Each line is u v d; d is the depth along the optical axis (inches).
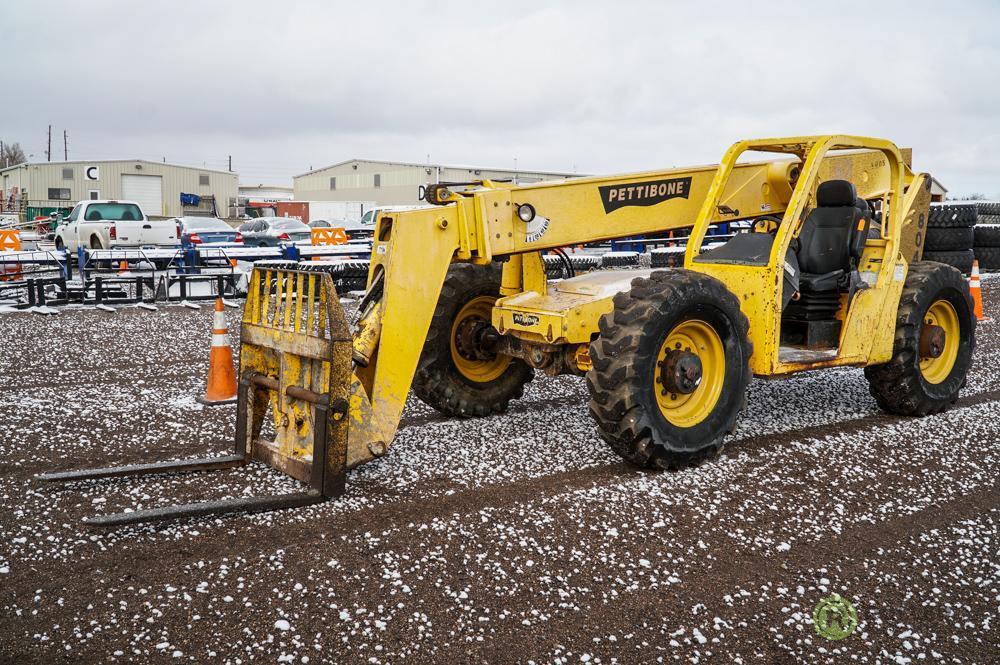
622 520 158.4
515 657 112.4
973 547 149.8
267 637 115.8
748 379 197.6
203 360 323.6
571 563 140.0
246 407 186.1
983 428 226.2
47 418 230.1
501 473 185.0
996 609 128.1
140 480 177.0
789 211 200.4
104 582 131.1
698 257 214.5
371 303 183.5
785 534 153.9
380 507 163.6
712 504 167.5
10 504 163.8
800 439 213.9
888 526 158.6
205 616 121.0
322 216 1931.6
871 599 130.3
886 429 223.8
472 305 232.1
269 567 136.6
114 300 511.5
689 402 194.2
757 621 123.0
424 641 115.6
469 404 230.8
